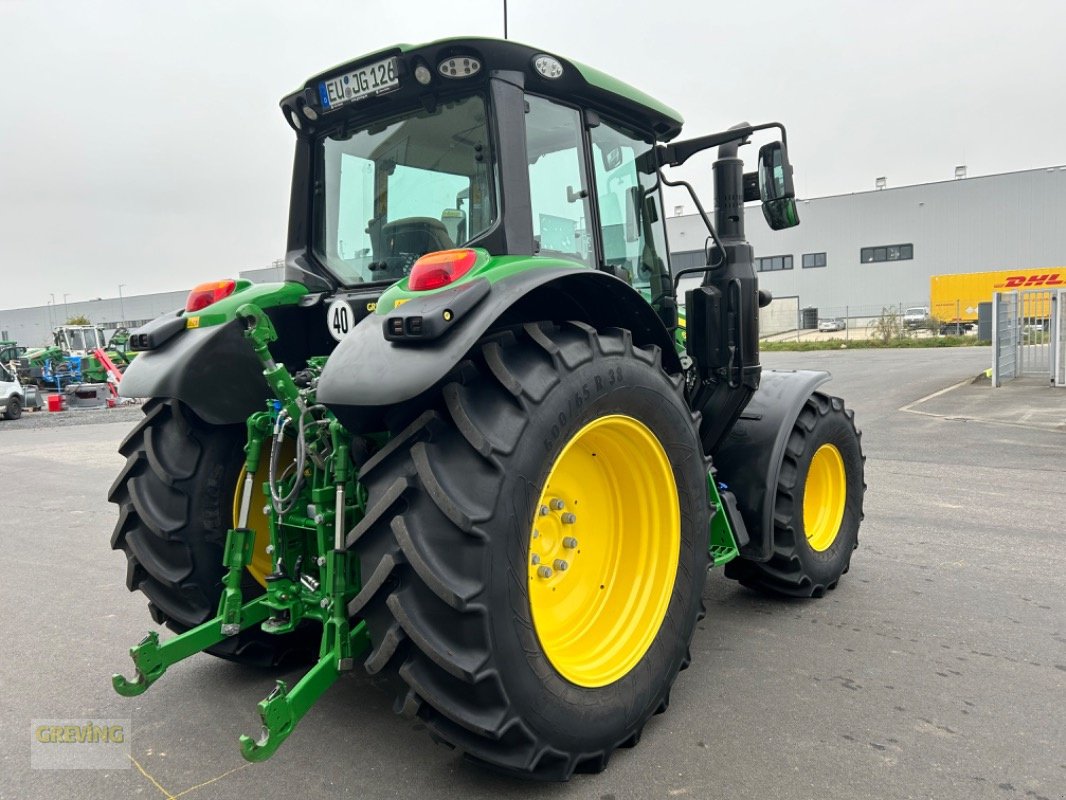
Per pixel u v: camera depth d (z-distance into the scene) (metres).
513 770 2.10
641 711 2.44
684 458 2.71
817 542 3.91
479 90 2.59
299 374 2.78
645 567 2.67
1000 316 14.07
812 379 3.81
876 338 29.52
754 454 3.55
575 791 2.25
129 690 2.41
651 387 2.54
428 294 2.14
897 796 2.19
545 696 2.11
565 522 2.54
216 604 2.90
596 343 2.36
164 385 2.73
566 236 2.88
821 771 2.32
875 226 39.09
